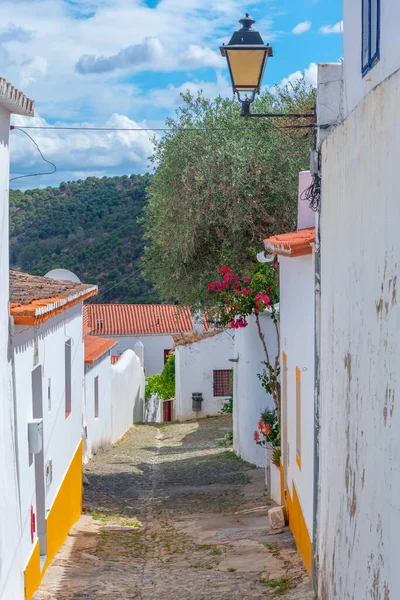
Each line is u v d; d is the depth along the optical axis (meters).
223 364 29.95
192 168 15.23
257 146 14.99
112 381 22.56
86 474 16.09
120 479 15.87
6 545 5.95
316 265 7.04
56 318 9.05
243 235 15.45
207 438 23.06
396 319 3.77
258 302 12.86
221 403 29.98
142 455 20.17
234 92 7.91
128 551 9.73
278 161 14.91
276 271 13.41
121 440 23.83
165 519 11.88
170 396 32.97
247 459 17.12
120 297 47.25
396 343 3.75
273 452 12.09
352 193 5.09
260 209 15.15
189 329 42.16
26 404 7.06
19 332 6.68
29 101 6.41
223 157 15.05
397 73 3.75
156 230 16.84
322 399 6.62
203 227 15.45
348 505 5.08
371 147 4.40
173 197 15.59
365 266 4.59
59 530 9.41
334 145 5.98
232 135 15.26
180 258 16.03
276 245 8.21
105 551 9.55
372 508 4.27
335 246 5.91
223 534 10.21
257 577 7.90
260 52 7.71
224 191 15.04
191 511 12.37
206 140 15.33
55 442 9.09
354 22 5.83
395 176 3.78
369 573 4.31
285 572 7.91
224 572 8.23
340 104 7.10
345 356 5.34
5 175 6.23
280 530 9.85
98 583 7.89
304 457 8.11
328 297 6.27
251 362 16.45
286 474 10.27
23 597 6.67
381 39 4.81
